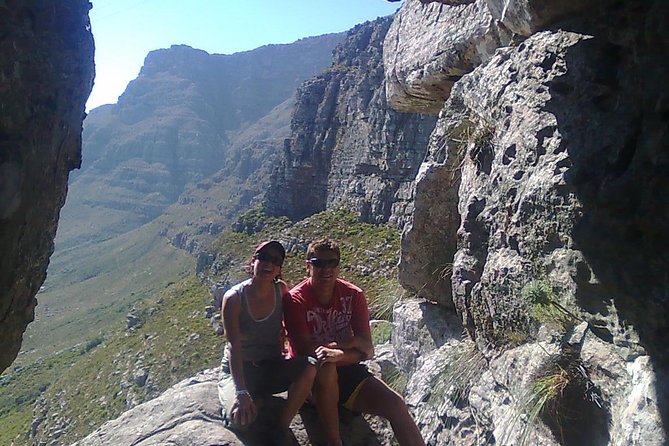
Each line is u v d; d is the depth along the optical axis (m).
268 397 4.27
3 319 3.89
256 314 4.04
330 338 4.21
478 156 4.66
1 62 3.31
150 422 4.34
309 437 4.23
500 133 4.32
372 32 59.47
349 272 32.03
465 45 5.87
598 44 3.59
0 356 4.06
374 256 33.97
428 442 4.69
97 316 85.81
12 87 3.43
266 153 142.88
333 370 4.04
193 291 48.53
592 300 3.22
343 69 57.88
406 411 4.09
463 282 4.64
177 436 4.01
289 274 35.16
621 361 3.01
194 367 35.53
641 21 3.27
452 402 4.63
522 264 3.82
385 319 8.26
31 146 3.63
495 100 4.49
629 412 2.79
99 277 113.94
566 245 3.39
